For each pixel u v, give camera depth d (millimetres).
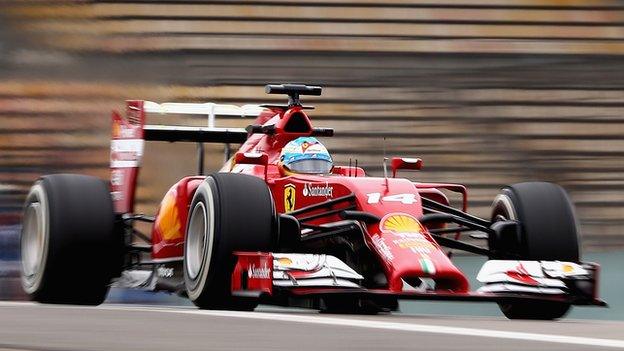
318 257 20250
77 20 58531
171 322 14547
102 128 57938
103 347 11352
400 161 24375
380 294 19125
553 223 22328
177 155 49938
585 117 62906
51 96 57625
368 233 20906
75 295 24641
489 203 61094
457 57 63031
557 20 63625
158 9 60094
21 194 56062
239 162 22844
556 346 12023
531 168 61812
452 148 61906
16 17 57844
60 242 23766
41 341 11859
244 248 20203
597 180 62062
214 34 61250
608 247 60469
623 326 16000
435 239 22328
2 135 56906
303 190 22922
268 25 62094
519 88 62844
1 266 43375
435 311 32219
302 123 24578
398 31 62938
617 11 63781
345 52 62500
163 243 25031
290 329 13695
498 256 22672
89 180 24531
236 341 12164
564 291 20750
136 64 59469
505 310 22516
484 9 63531
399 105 62188
